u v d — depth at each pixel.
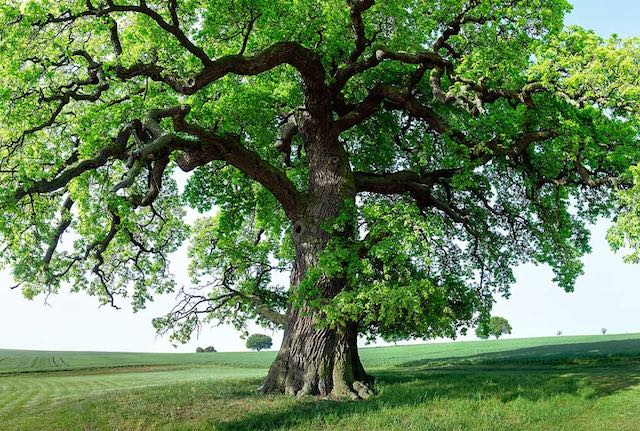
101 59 18.20
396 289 15.63
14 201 15.53
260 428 13.13
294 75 21.16
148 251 25.06
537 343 62.50
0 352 81.88
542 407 13.41
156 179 18.12
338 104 20.70
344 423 13.00
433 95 19.84
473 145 18.84
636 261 13.76
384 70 21.33
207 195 24.28
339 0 18.06
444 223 23.28
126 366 56.19
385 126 23.22
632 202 14.15
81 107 19.14
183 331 24.80
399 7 19.17
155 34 17.27
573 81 15.06
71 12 15.49
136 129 17.48
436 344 83.44
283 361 18.03
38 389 29.03
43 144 16.98
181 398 17.14
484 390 16.03
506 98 18.08
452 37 19.33
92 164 16.72
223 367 55.44
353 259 16.78
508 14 17.05
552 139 18.00
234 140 18.41
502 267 24.55
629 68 14.46
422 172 21.62
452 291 20.08
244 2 16.62
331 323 16.00
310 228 18.70
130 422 14.16
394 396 15.66
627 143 15.85
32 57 15.43
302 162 23.62
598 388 15.52
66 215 19.12
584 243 23.03
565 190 21.12
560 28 16.80
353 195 19.33
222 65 16.41
